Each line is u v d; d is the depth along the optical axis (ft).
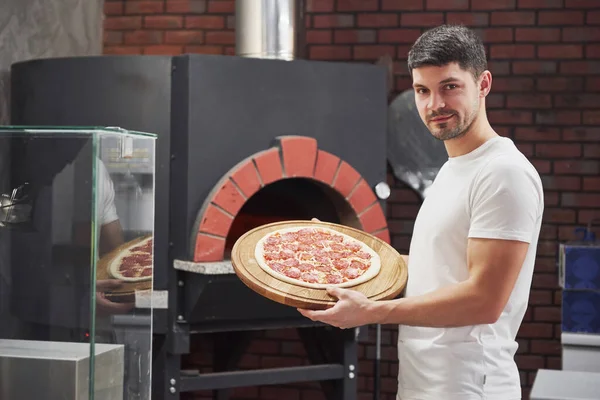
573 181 13.20
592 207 13.17
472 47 6.29
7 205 5.90
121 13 14.19
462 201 6.37
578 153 13.19
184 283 10.52
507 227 6.06
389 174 13.53
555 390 5.41
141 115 10.57
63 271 5.81
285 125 10.90
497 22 13.32
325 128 11.14
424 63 6.29
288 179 11.94
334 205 11.68
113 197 5.98
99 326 5.83
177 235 10.52
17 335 5.91
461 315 6.15
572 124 13.19
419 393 6.58
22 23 11.90
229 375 10.71
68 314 5.81
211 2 13.98
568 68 13.19
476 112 6.38
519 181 6.11
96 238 5.75
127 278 6.25
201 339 13.82
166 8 14.06
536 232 6.42
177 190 10.53
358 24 13.61
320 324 11.09
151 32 14.10
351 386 11.32
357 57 13.62
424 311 6.21
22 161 5.85
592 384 5.58
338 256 7.22
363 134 11.36
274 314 10.79
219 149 10.53
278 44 11.68
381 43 13.56
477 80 6.37
